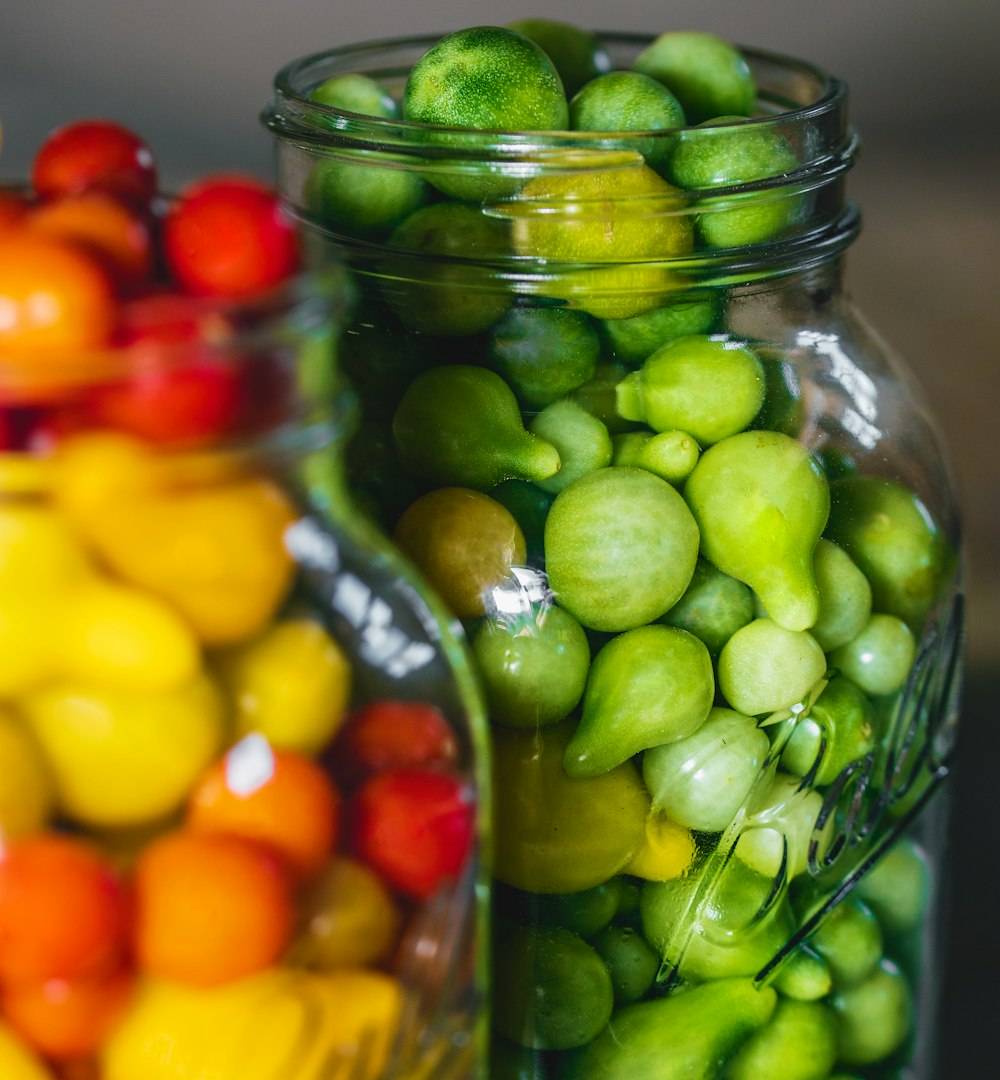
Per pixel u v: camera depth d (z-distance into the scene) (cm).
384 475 37
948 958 49
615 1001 38
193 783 31
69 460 30
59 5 62
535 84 37
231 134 65
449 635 34
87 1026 30
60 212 32
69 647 30
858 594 38
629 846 36
